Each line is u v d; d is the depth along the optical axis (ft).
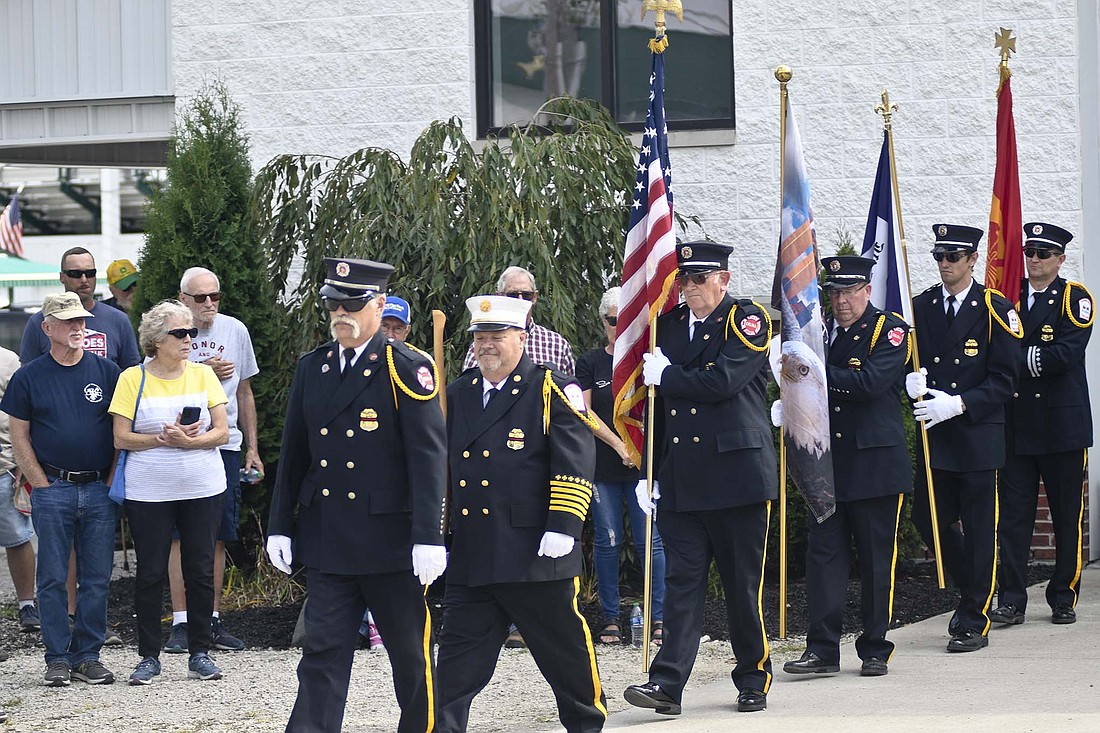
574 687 32.07
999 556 48.88
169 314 42.45
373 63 65.36
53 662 42.27
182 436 41.88
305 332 54.95
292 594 54.80
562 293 52.03
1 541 50.96
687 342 37.68
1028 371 48.24
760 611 36.63
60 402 42.16
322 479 31.24
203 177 55.26
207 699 40.09
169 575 46.83
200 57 66.80
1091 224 59.52
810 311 41.09
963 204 60.23
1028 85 59.57
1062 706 34.99
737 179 62.18
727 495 35.96
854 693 37.88
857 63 61.05
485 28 65.36
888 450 40.86
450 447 32.40
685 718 35.81
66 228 178.70
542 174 54.03
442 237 52.70
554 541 31.01
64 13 70.08
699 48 63.72
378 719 37.47
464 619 32.17
